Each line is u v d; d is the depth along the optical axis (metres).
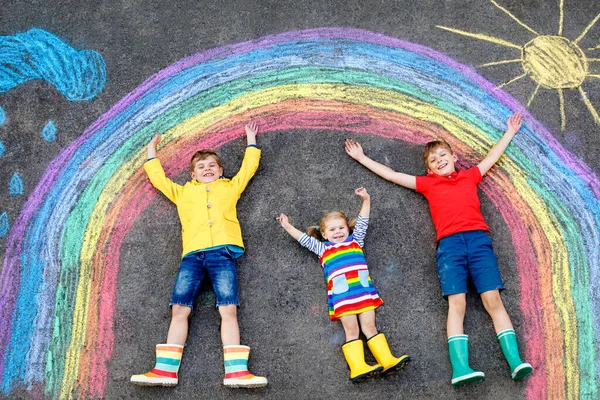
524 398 3.83
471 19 4.88
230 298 3.88
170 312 4.05
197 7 4.90
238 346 3.80
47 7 4.90
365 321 3.88
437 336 3.97
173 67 4.71
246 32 4.82
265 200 4.33
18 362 3.90
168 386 3.85
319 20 4.86
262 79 4.67
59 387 3.86
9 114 4.56
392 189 4.35
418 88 4.66
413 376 3.88
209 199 4.09
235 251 4.04
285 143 4.48
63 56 4.74
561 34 4.85
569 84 4.68
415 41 4.81
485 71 4.72
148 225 4.27
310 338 3.96
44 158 4.44
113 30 4.83
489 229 4.24
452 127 4.54
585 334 3.97
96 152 4.46
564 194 4.34
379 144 4.48
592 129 4.55
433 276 4.13
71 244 4.20
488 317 4.00
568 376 3.87
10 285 4.09
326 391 3.85
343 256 4.01
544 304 4.05
